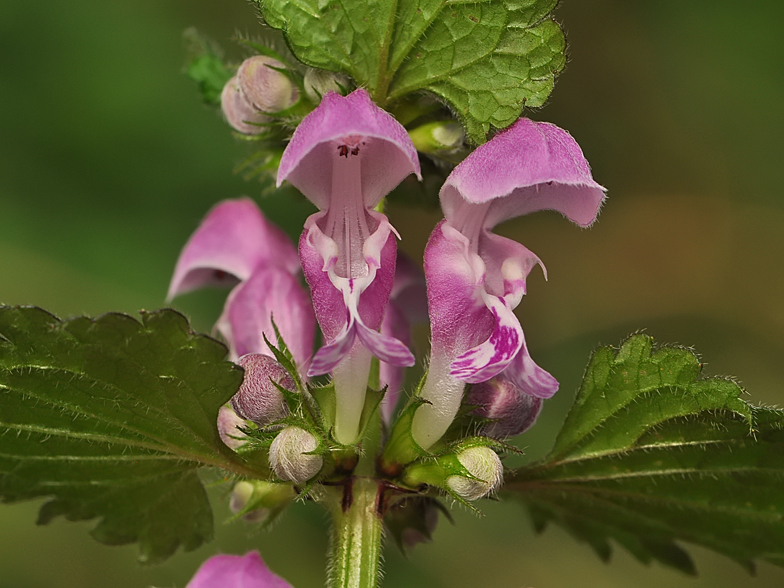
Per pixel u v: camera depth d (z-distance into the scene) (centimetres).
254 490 19
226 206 21
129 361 18
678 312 42
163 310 18
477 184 18
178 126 35
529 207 18
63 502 19
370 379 19
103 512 19
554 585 33
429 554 32
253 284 20
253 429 18
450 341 18
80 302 32
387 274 18
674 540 21
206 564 19
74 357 18
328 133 17
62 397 18
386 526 19
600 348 19
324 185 18
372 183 18
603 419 19
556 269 42
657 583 33
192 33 21
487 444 18
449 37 18
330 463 18
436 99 18
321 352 17
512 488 20
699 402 18
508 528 33
